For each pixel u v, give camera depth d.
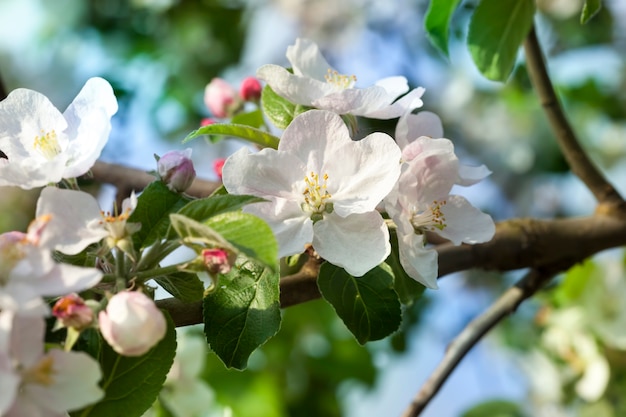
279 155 0.38
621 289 0.62
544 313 0.64
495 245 0.48
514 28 0.49
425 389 0.48
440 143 0.39
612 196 0.50
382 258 0.37
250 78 0.51
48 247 0.34
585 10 0.45
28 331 0.33
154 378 0.36
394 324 0.39
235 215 0.35
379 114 0.40
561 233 0.49
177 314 0.39
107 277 0.36
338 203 0.38
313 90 0.39
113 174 0.53
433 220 0.39
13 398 0.31
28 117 0.38
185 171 0.38
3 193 0.62
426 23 0.51
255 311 0.38
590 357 0.62
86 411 0.36
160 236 0.37
